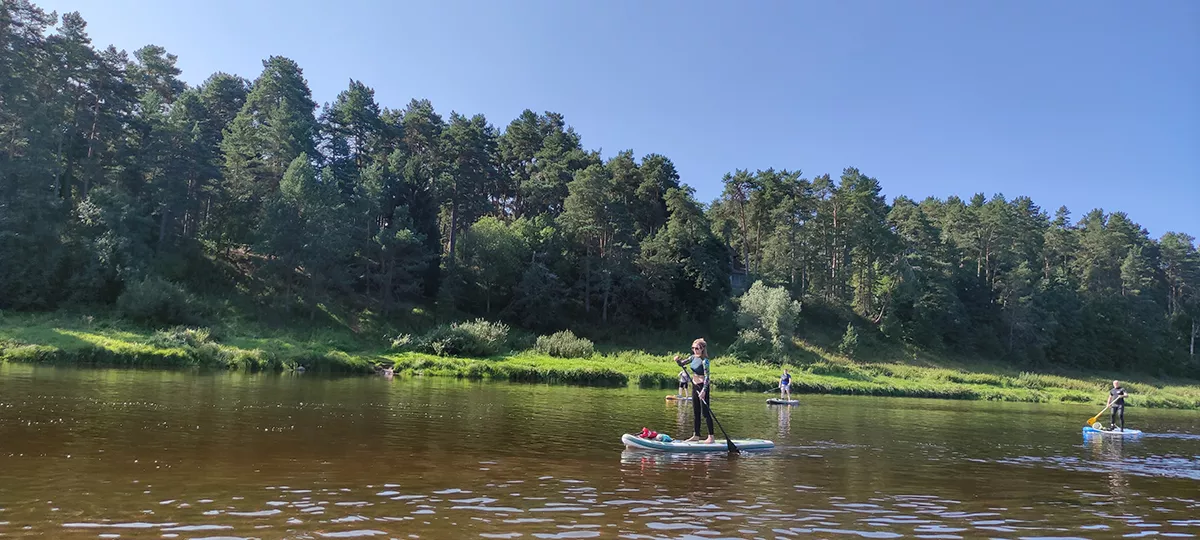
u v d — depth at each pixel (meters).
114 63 53.91
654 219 78.12
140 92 62.06
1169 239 112.75
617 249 67.12
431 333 47.38
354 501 7.35
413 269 57.62
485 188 74.75
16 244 44.88
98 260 45.59
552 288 62.09
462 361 41.84
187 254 54.25
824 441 14.82
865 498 8.50
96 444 10.29
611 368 43.00
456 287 61.47
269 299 53.09
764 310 61.62
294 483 8.16
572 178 78.62
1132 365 82.88
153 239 53.59
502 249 63.50
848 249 85.75
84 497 7.07
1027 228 91.06
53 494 7.13
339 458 10.01
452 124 75.12
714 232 80.56
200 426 12.77
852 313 78.00
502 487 8.39
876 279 84.44
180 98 64.81
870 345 71.94
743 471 10.19
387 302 56.38
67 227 48.25
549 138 86.44
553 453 11.30
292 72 68.38
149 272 46.62
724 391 39.72
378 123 71.19
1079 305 86.75
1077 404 46.34
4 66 47.28
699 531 6.63
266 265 52.50
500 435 13.41
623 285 65.44
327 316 53.59
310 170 54.34
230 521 6.37
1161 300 101.31
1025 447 15.35
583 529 6.55
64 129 49.91
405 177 64.88
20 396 16.80
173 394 19.02
